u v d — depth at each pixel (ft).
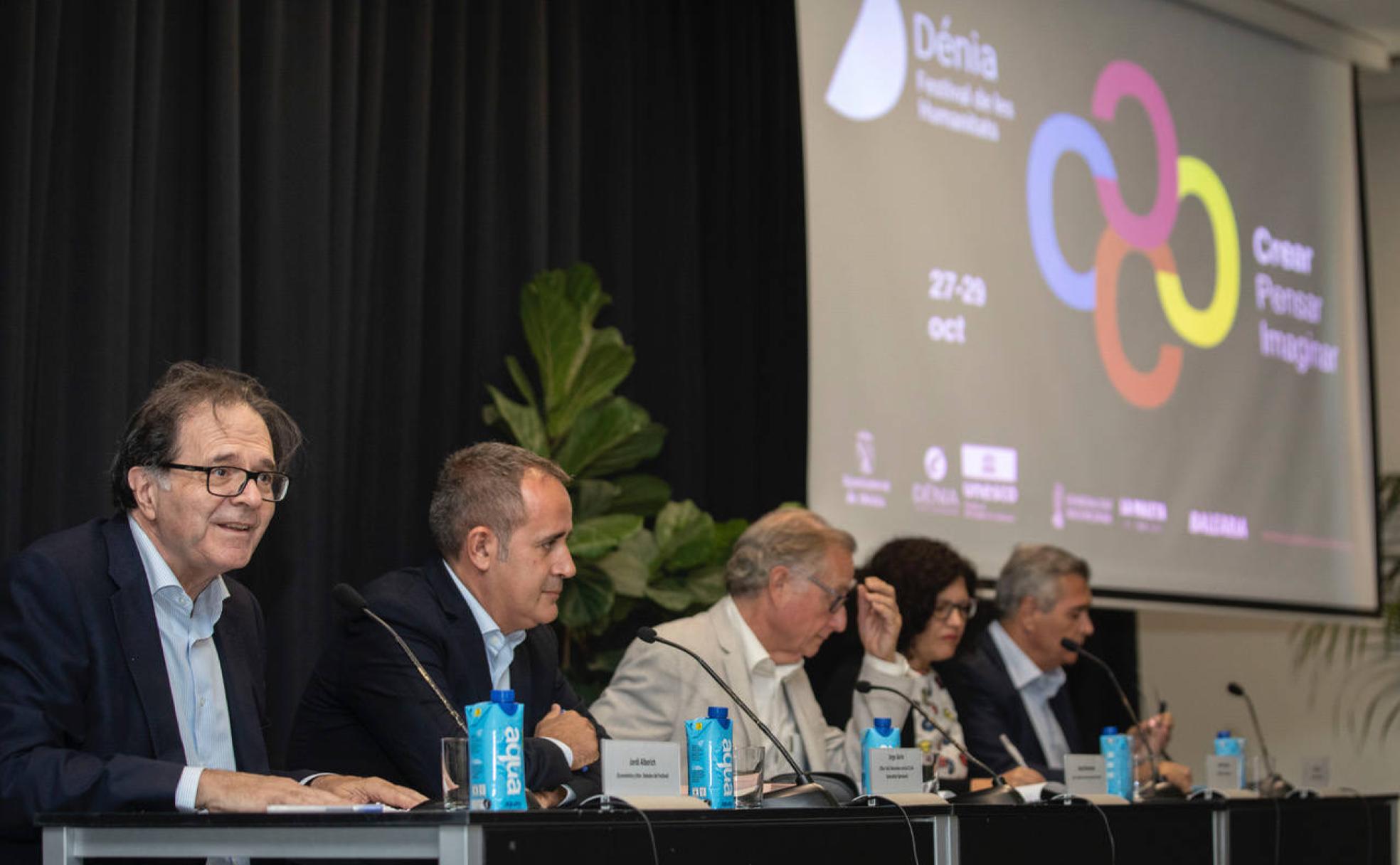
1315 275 21.13
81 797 6.82
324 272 12.30
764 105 16.25
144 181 11.48
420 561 13.32
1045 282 17.75
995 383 17.02
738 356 15.71
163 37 11.82
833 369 15.56
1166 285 19.13
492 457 9.45
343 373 12.43
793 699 11.44
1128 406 18.39
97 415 10.96
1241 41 20.77
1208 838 10.75
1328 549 20.51
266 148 12.12
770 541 11.16
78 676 7.46
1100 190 18.60
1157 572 18.35
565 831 6.28
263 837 6.31
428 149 13.71
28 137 10.59
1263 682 22.70
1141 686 22.22
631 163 15.19
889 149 16.44
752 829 7.18
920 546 13.03
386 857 6.15
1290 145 21.15
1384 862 12.63
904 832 8.13
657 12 15.80
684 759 10.49
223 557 7.84
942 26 17.22
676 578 13.44
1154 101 19.49
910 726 12.04
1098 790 10.66
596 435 13.15
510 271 14.29
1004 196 17.51
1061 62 18.48
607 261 15.02
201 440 7.80
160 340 11.69
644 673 10.75
